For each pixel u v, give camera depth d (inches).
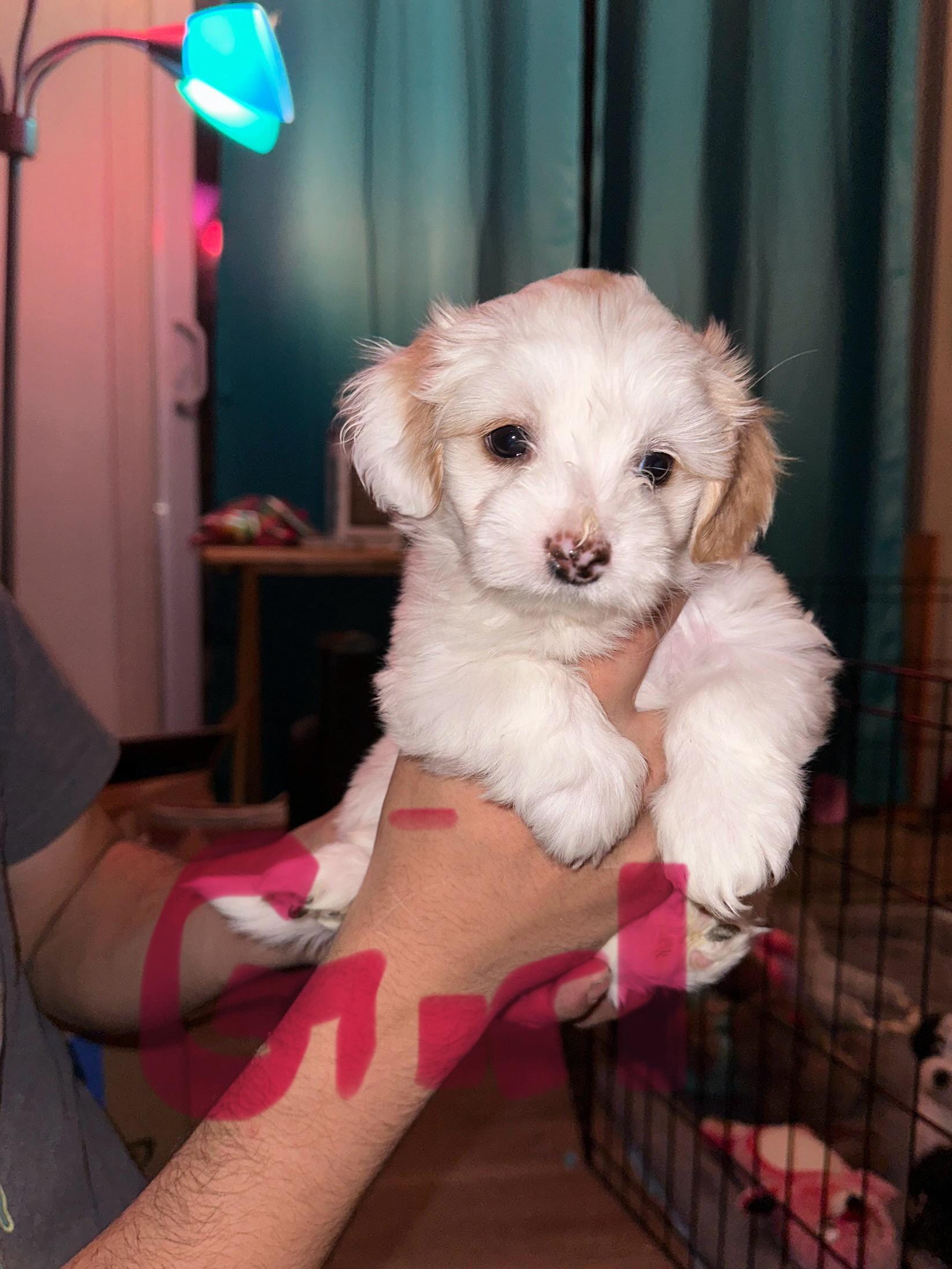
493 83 62.5
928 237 66.9
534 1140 38.5
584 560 20.3
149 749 50.2
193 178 65.7
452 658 21.7
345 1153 16.4
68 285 64.1
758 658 22.8
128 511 67.4
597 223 63.6
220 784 65.1
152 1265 15.4
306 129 62.3
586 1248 33.0
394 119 62.7
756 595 24.5
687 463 23.2
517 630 22.1
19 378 63.5
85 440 65.6
